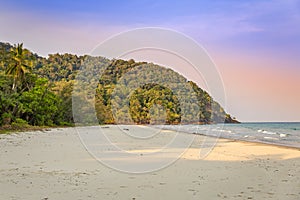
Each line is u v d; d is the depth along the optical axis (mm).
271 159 10664
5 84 28844
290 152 13000
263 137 24672
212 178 6914
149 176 7000
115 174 7102
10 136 19234
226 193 5516
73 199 4902
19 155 10172
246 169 8336
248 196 5320
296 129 41875
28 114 33062
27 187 5629
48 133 22969
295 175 7469
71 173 7125
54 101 36031
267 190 5785
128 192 5438
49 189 5512
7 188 5527
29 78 34656
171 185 6078
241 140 20000
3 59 33531
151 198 5098
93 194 5242
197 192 5551
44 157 9750
